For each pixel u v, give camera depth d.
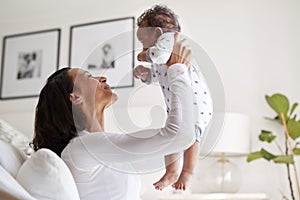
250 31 2.94
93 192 1.06
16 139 2.39
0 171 0.91
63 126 1.10
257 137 2.77
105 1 3.30
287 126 2.54
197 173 2.81
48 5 3.40
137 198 1.12
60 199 0.95
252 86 2.85
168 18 0.97
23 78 3.46
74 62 3.32
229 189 2.63
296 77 2.79
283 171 2.69
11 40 3.59
